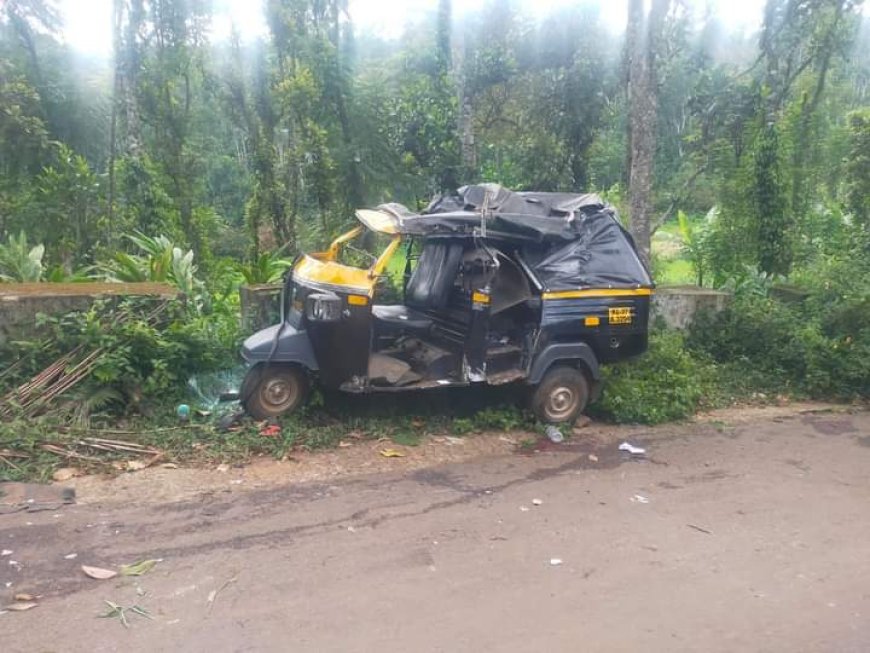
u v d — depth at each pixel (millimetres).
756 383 8773
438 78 12117
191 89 17078
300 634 3455
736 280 11266
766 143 12125
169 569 4051
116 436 5980
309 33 13523
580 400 7145
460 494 5344
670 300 9570
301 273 6602
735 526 4938
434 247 7305
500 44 12508
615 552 4469
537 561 4309
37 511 4754
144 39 14789
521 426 7004
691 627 3627
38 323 6582
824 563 4414
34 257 9180
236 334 7617
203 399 6820
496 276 6801
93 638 3367
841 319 9094
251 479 5457
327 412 6832
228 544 4387
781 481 5863
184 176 15695
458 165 11898
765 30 13289
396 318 7117
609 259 7113
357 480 5543
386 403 7109
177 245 13617
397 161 12984
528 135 12875
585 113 12570
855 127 13273
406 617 3637
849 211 13719
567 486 5594
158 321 7066
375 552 4352
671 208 15078
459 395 7414
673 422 7488
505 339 7059
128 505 4906
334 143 12789
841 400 8570
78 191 14609
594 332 7004
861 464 6344
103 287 7434
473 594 3891
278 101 12758
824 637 3570
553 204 7199
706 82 13750
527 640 3463
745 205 12695
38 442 5633
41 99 19281
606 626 3611
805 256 12742
